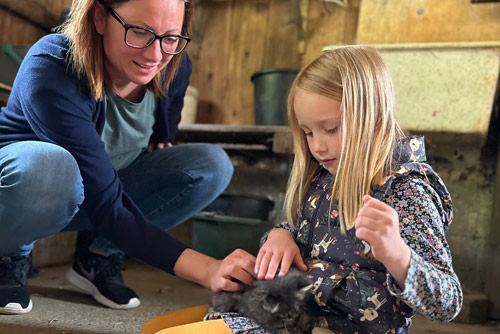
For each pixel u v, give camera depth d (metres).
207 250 3.18
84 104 1.67
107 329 1.75
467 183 3.21
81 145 1.64
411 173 1.30
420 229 1.21
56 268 3.11
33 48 1.71
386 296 1.23
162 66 1.65
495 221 2.85
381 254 1.08
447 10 3.12
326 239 1.37
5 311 1.80
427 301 1.12
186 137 3.77
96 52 1.62
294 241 1.46
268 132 3.30
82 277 2.23
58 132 1.62
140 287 2.75
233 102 4.26
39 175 1.58
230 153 4.03
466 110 2.79
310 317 1.32
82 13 1.53
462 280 3.16
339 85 1.30
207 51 4.34
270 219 3.41
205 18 4.35
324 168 1.56
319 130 1.33
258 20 4.23
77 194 1.67
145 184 2.25
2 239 1.72
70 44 1.66
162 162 2.24
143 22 1.48
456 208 3.22
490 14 3.06
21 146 1.64
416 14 3.18
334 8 3.97
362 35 3.28
